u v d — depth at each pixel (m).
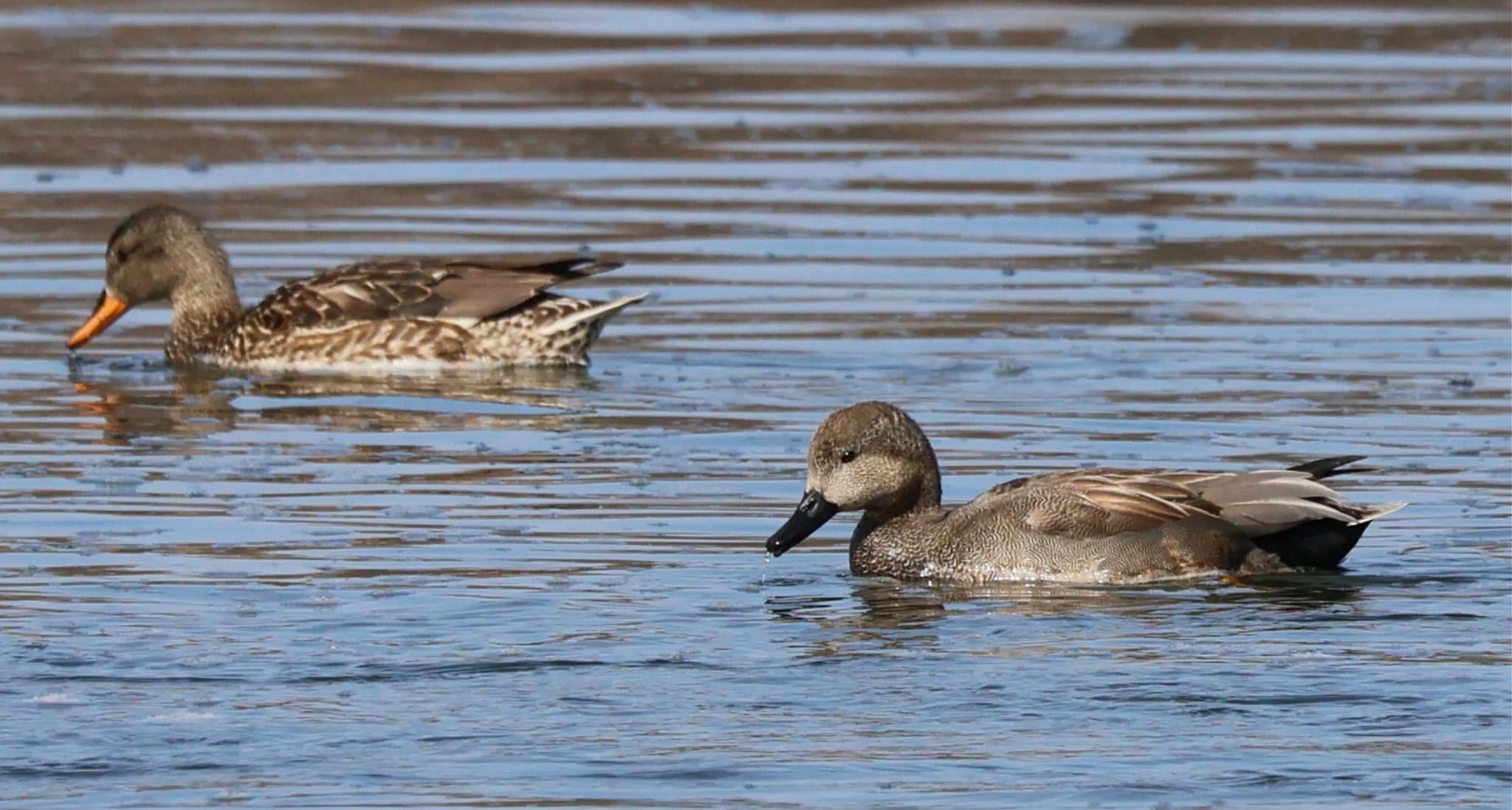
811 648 11.07
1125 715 10.02
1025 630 11.42
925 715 10.05
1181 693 10.27
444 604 11.80
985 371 17.77
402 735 9.80
